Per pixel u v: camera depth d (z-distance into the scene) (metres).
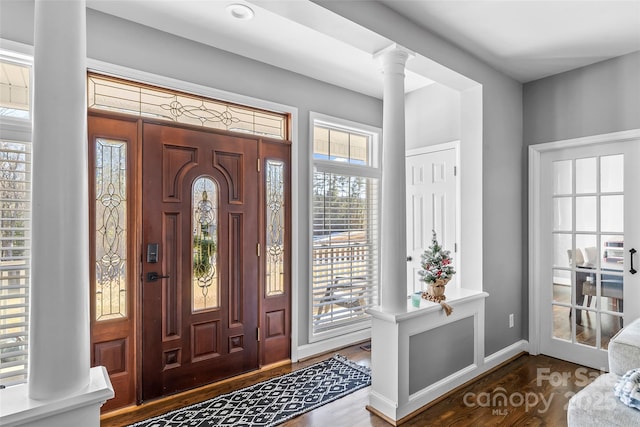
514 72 3.18
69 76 1.24
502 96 3.20
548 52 2.80
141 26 2.45
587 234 3.08
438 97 3.62
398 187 2.36
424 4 2.18
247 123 3.01
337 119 3.52
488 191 3.05
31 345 1.22
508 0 2.12
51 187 1.21
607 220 2.97
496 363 3.06
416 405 2.37
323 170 3.47
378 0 2.13
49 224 1.20
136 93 2.49
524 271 3.40
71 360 1.24
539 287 3.34
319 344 3.38
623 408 1.55
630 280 2.84
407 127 3.92
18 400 1.21
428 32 2.48
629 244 2.84
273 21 2.40
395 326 2.27
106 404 2.34
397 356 2.26
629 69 2.80
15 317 2.00
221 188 2.84
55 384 1.21
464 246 3.11
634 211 2.82
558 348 3.25
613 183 2.93
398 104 2.36
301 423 2.25
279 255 3.17
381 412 2.32
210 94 2.74
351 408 2.42
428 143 3.71
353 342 3.65
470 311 2.82
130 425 2.21
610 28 2.43
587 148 3.07
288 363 3.17
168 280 2.59
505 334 3.20
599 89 2.96
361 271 3.74
